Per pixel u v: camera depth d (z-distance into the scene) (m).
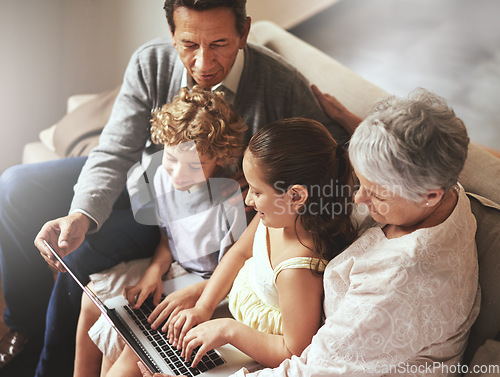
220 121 1.07
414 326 0.79
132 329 0.98
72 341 1.16
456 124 0.76
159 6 2.23
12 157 2.26
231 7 1.08
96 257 1.05
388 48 3.05
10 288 1.39
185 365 0.93
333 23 3.15
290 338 0.90
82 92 2.29
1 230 1.32
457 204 0.85
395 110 0.76
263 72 1.29
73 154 1.64
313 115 1.35
